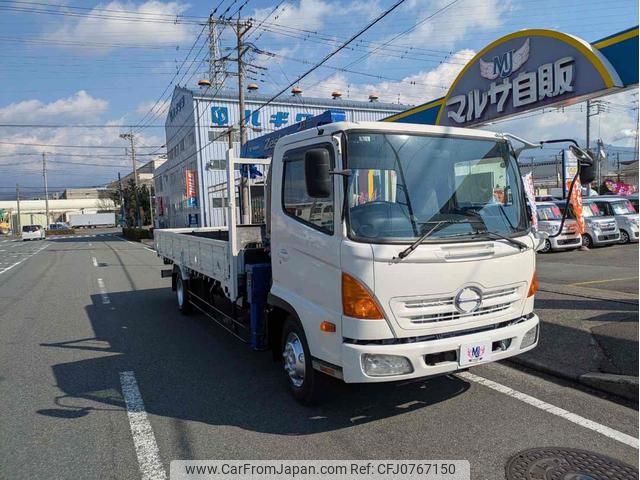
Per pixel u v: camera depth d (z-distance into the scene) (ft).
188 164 124.67
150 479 11.07
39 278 51.78
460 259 12.47
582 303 24.67
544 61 25.46
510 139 14.92
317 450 12.12
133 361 20.25
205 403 15.42
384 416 13.94
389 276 11.80
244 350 21.58
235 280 18.56
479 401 14.75
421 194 13.03
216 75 79.66
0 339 24.67
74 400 15.99
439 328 12.37
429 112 35.73
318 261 13.11
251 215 26.53
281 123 117.80
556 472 10.70
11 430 13.79
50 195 424.05
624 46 22.06
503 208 14.15
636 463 11.02
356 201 12.31
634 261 45.19
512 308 13.65
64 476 11.28
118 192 245.65
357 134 12.63
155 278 49.03
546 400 14.67
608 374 15.39
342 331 12.24
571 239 54.70
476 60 30.14
